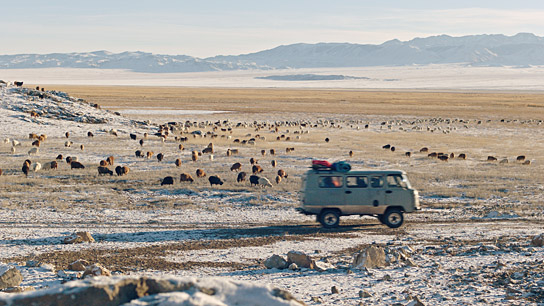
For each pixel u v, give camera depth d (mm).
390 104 140625
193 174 33688
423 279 11750
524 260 13555
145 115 97562
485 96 191750
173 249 16031
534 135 71250
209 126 79062
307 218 22438
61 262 13945
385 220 20203
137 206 24406
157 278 5125
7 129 57875
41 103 69625
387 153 48438
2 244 16500
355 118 98375
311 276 12297
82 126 64438
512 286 10812
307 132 70375
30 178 31000
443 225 20750
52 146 48438
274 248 16234
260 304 4949
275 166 38594
